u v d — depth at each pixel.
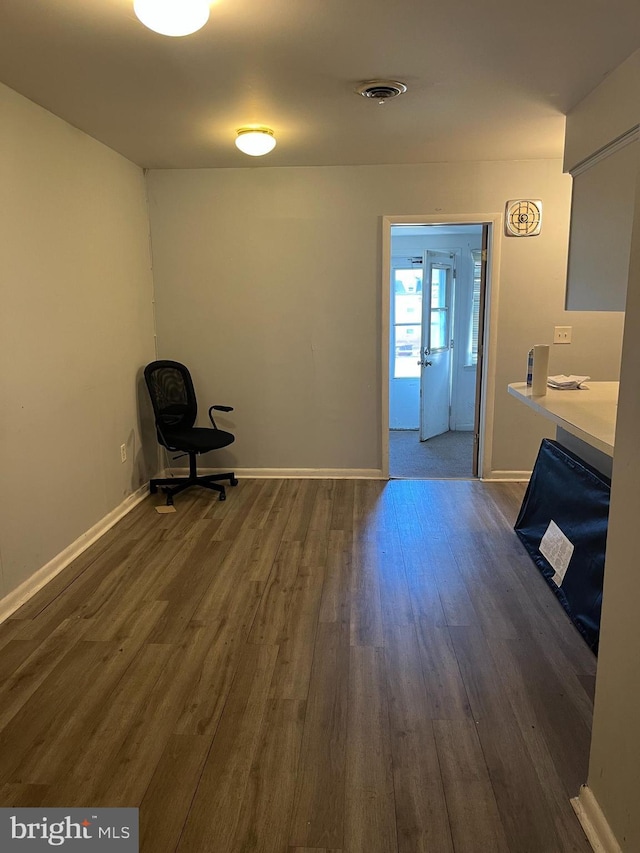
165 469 4.92
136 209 4.32
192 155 4.05
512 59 2.48
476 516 3.96
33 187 2.94
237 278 4.61
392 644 2.46
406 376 7.18
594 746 1.61
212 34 2.22
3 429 2.69
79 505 3.43
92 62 2.47
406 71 2.59
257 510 4.09
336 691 2.16
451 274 6.63
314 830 1.60
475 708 2.07
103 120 3.25
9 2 1.97
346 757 1.85
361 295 4.58
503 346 4.56
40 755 1.86
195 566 3.21
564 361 4.57
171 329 4.71
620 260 2.61
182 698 2.13
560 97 2.94
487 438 4.70
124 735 1.95
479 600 2.83
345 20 2.12
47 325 3.07
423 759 1.84
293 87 2.77
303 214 4.48
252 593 2.90
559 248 4.41
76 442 3.40
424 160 4.25
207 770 1.80
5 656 2.39
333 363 4.70
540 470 3.50
